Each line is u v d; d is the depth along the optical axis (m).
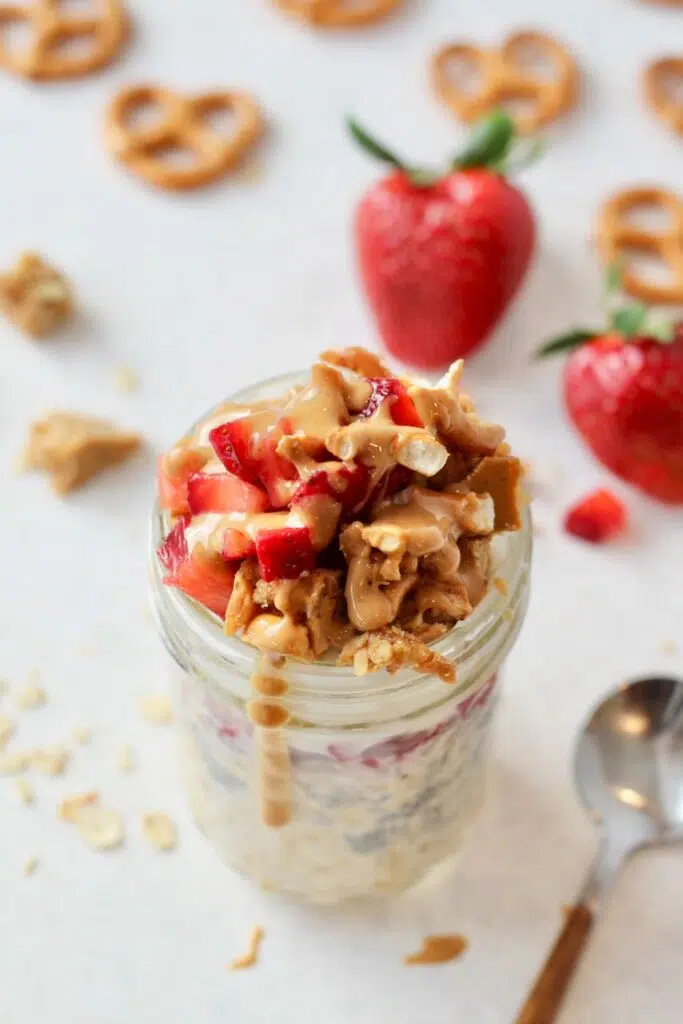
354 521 0.54
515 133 0.69
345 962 0.61
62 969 0.61
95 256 0.73
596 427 0.68
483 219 0.68
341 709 0.54
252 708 0.55
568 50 0.78
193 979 0.61
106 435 0.69
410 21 0.79
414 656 0.53
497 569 0.55
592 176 0.75
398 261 0.68
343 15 0.78
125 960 0.61
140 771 0.64
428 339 0.70
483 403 0.70
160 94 0.76
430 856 0.61
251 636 0.53
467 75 0.77
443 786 0.59
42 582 0.67
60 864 0.62
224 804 0.60
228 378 0.71
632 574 0.67
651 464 0.67
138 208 0.75
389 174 0.75
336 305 0.72
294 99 0.77
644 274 0.73
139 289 0.73
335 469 0.53
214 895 0.62
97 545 0.68
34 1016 0.60
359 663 0.53
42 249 0.73
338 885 0.60
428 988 0.61
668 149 0.76
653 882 0.62
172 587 0.55
